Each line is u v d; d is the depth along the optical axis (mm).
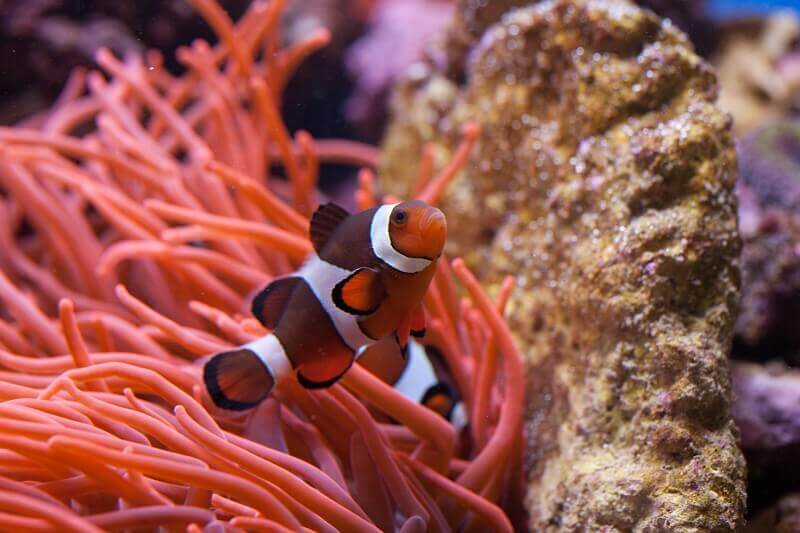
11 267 467
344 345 317
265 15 516
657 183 356
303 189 453
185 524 286
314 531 301
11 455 298
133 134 490
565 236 386
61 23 640
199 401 330
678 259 346
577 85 393
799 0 568
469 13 542
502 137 446
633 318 347
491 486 355
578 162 386
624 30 384
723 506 319
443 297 395
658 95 376
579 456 352
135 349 376
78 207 477
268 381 324
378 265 304
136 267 456
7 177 454
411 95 595
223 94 509
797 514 388
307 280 319
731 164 363
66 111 553
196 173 470
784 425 408
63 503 298
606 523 331
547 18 415
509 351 361
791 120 582
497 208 455
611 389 350
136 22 677
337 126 871
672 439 330
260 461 298
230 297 415
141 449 292
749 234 466
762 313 453
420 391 375
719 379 338
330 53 809
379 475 333
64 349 381
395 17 806
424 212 295
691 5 679
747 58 728
